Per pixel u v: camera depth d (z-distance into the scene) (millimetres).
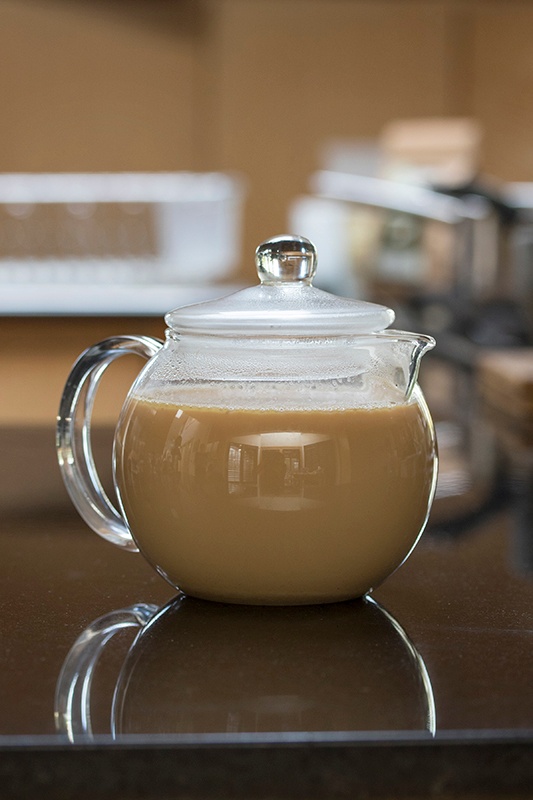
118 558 685
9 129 3857
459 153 3551
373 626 575
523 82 3812
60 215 2795
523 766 470
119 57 3844
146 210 2842
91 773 466
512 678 521
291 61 3875
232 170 3918
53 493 840
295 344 581
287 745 468
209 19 3822
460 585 639
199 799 469
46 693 506
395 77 3865
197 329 577
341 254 2762
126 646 551
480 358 1507
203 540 574
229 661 536
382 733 474
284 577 579
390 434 578
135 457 585
